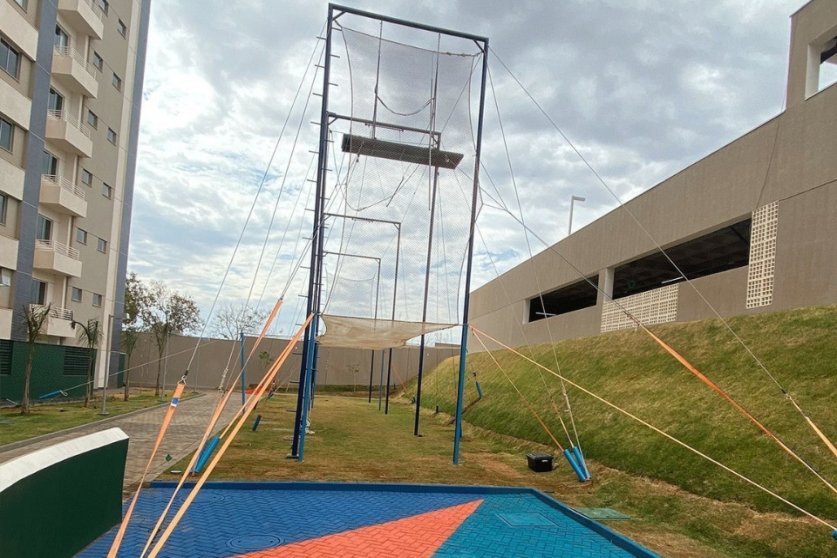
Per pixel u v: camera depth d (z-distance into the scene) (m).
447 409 20.64
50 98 23.42
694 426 8.90
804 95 10.80
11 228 19.91
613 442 10.05
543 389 15.38
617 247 17.34
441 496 8.29
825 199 9.98
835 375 8.02
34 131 20.80
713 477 7.51
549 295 23.98
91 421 14.87
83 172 25.91
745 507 6.69
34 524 4.18
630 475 8.78
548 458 10.41
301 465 9.77
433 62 11.59
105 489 5.73
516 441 13.16
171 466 9.05
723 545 6.22
